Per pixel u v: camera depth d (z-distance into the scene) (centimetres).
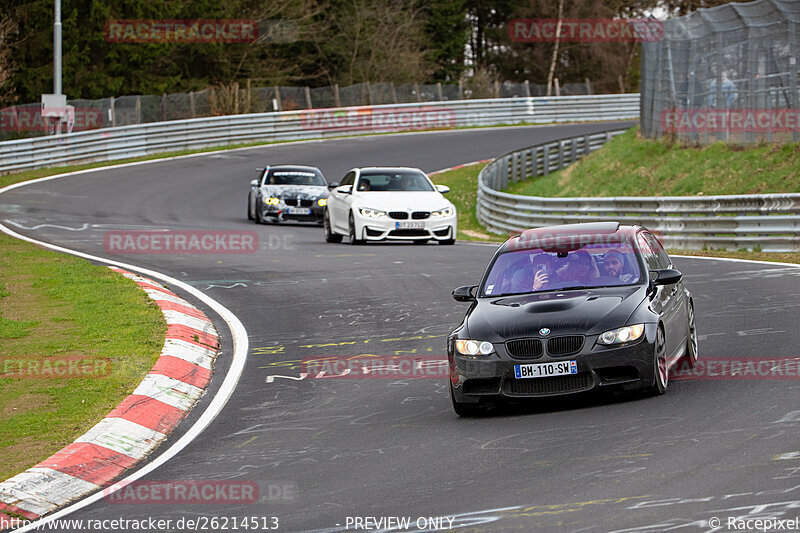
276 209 5350
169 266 3716
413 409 1797
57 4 7538
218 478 1441
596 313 1667
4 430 1719
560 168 7762
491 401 1678
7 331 2477
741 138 5569
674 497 1132
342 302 2955
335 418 1769
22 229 4822
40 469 1477
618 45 16000
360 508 1223
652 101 6462
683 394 1669
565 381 1634
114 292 2973
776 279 2970
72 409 1830
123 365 2117
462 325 1745
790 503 1078
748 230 3956
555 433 1498
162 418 1822
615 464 1290
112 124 8719
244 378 2142
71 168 7775
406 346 2353
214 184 7200
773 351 1970
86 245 4278
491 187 6581
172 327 2494
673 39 6144
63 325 2556
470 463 1382
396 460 1445
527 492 1211
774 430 1378
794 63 5166
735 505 1086
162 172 7694
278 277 3441
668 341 1770
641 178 5891
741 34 5497
